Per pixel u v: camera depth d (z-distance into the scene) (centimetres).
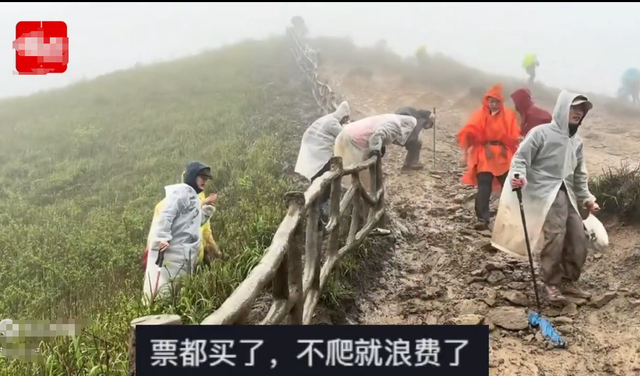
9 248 761
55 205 998
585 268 571
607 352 440
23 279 666
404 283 571
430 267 603
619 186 651
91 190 1084
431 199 815
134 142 1361
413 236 679
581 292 522
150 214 845
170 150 1270
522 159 520
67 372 390
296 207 395
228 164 1012
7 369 392
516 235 538
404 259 624
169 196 548
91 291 606
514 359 438
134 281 606
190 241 555
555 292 510
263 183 858
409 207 772
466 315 489
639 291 511
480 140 698
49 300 597
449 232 684
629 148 1023
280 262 349
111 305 521
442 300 536
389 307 529
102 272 666
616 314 487
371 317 511
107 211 915
